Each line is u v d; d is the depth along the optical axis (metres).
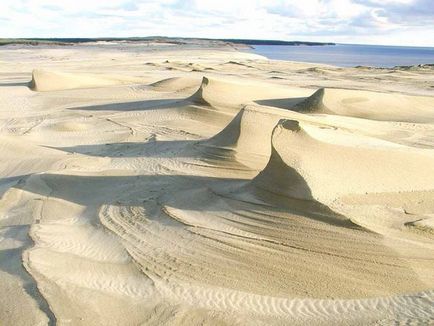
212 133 20.67
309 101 26.77
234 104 25.48
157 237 10.14
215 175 13.89
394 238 9.23
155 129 21.78
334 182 10.70
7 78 43.16
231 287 8.24
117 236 10.38
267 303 7.76
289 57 116.31
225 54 93.75
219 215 10.75
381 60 107.75
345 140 13.45
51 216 11.92
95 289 8.02
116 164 16.17
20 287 7.84
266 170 11.51
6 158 17.52
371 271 8.48
